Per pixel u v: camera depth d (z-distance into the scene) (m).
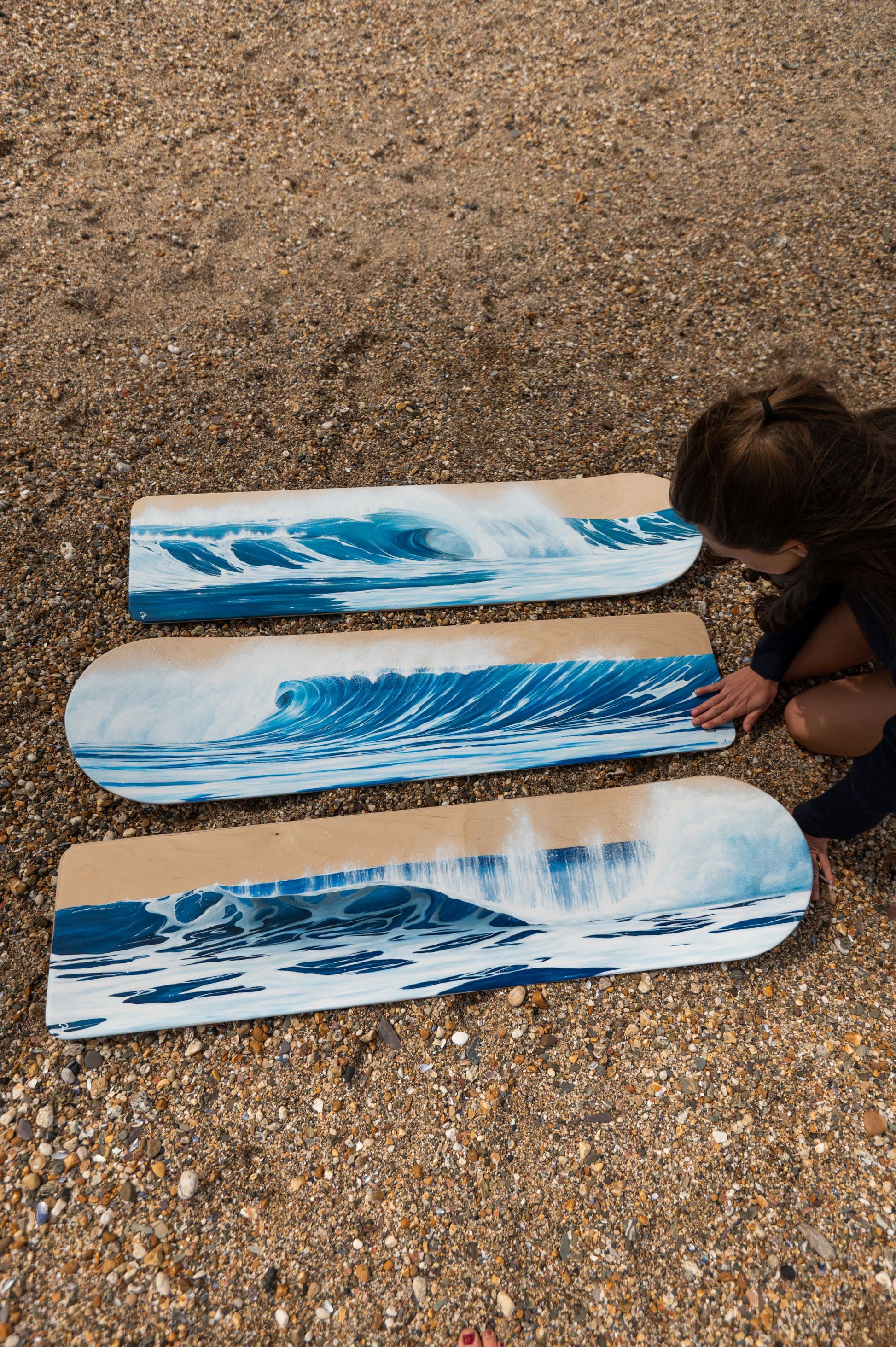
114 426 2.20
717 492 1.04
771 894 1.59
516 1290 1.24
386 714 1.76
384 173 2.87
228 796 1.64
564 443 2.27
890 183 2.87
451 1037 1.46
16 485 2.06
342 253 2.64
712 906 1.57
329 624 1.94
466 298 2.56
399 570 1.99
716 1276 1.26
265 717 1.73
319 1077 1.41
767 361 2.44
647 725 1.79
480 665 1.84
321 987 1.46
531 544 2.05
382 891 1.55
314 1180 1.32
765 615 1.72
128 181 2.75
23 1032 1.41
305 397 2.31
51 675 1.79
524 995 1.50
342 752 1.71
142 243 2.60
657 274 2.64
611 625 1.92
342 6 3.37
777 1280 1.26
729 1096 1.41
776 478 0.99
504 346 2.46
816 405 1.01
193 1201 1.29
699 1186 1.33
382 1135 1.36
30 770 1.67
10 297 2.42
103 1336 1.19
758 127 3.06
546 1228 1.29
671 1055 1.45
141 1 3.27
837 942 1.58
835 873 1.66
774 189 2.86
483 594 1.97
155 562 1.95
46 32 3.09
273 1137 1.35
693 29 3.40
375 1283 1.24
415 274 2.61
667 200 2.84
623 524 2.10
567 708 1.80
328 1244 1.27
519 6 3.44
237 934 1.50
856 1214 1.31
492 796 1.72
